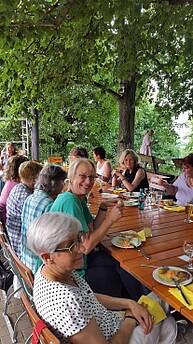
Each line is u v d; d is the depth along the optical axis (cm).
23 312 240
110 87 706
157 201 321
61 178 223
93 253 234
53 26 304
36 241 122
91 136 1121
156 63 643
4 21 255
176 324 155
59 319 114
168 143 1202
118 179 409
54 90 504
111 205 306
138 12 357
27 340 212
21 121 916
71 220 127
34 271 193
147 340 141
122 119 717
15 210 249
